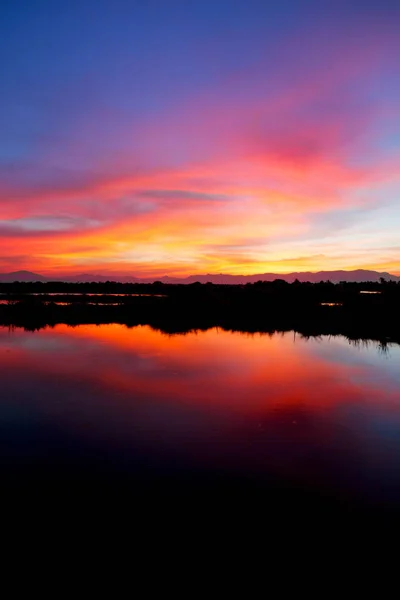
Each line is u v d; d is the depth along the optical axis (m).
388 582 5.25
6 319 29.72
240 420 10.49
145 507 6.75
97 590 5.13
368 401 11.84
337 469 8.01
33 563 5.54
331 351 18.50
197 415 10.80
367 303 33.00
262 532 6.18
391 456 8.57
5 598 4.99
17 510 6.67
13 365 16.08
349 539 6.02
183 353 18.22
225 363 16.27
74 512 6.62
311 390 12.84
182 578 5.31
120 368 15.56
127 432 9.74
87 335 23.11
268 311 33.25
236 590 5.14
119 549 5.80
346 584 5.23
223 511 6.65
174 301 39.91
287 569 5.46
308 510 6.70
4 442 9.24
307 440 9.27
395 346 19.42
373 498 7.04
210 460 8.34
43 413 11.01
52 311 33.94
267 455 8.57
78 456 8.53
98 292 63.88
